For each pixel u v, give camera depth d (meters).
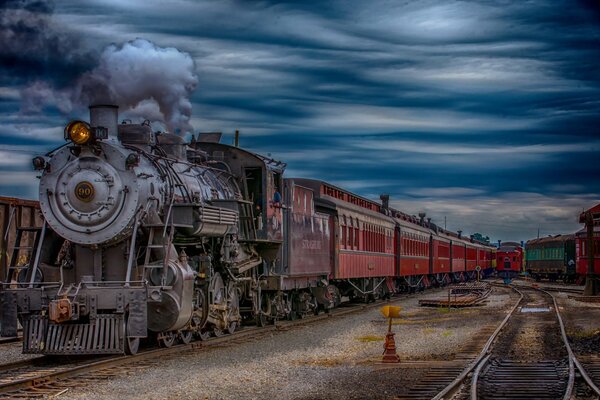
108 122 14.84
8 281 14.45
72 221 14.50
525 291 46.41
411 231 41.88
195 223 15.20
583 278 54.69
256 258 19.48
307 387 11.41
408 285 42.56
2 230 18.88
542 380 11.83
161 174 15.27
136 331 13.49
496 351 15.68
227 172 19.14
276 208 20.34
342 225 27.81
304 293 24.25
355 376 12.42
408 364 13.79
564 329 19.72
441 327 21.53
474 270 71.12
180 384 11.40
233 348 15.71
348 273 28.67
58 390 10.80
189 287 14.51
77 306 13.42
